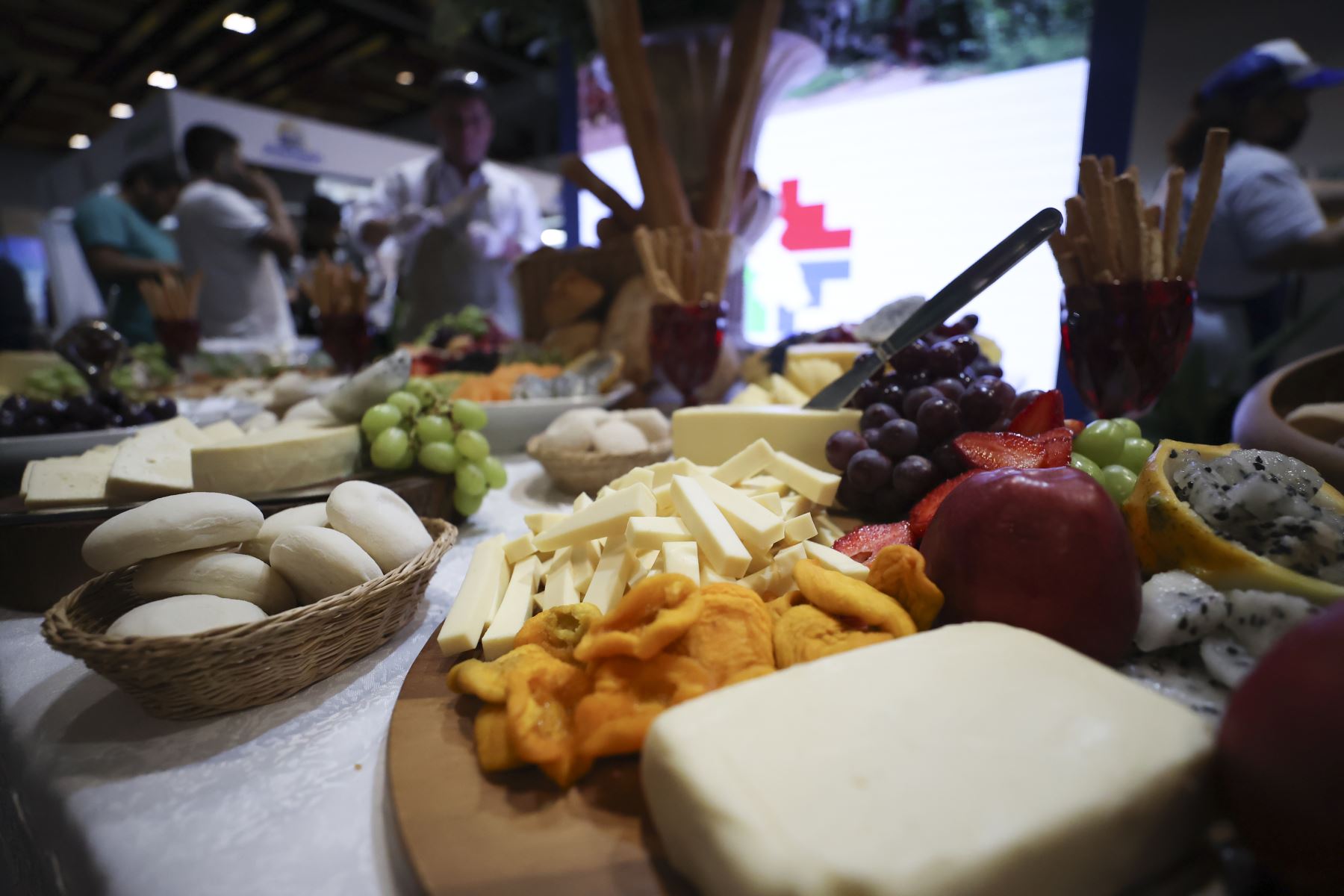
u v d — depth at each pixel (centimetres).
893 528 72
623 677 49
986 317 190
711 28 171
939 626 58
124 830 44
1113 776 35
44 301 768
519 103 601
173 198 374
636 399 174
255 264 335
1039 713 39
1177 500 55
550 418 141
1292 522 52
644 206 175
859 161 207
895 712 40
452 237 297
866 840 32
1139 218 85
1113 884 35
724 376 179
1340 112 149
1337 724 31
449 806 43
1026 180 181
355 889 39
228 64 595
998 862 31
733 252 182
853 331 142
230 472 85
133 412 125
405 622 72
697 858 35
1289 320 160
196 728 55
